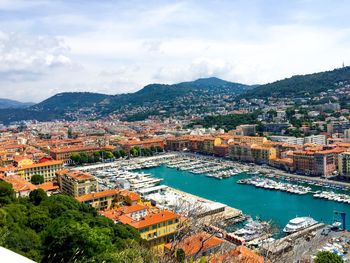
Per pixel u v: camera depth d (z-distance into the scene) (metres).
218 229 71.62
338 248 144.62
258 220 181.88
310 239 154.38
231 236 146.50
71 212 139.38
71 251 73.38
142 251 63.50
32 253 89.88
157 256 55.38
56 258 75.31
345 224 181.00
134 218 159.88
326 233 163.12
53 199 157.62
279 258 68.00
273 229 119.88
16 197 162.12
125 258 63.78
